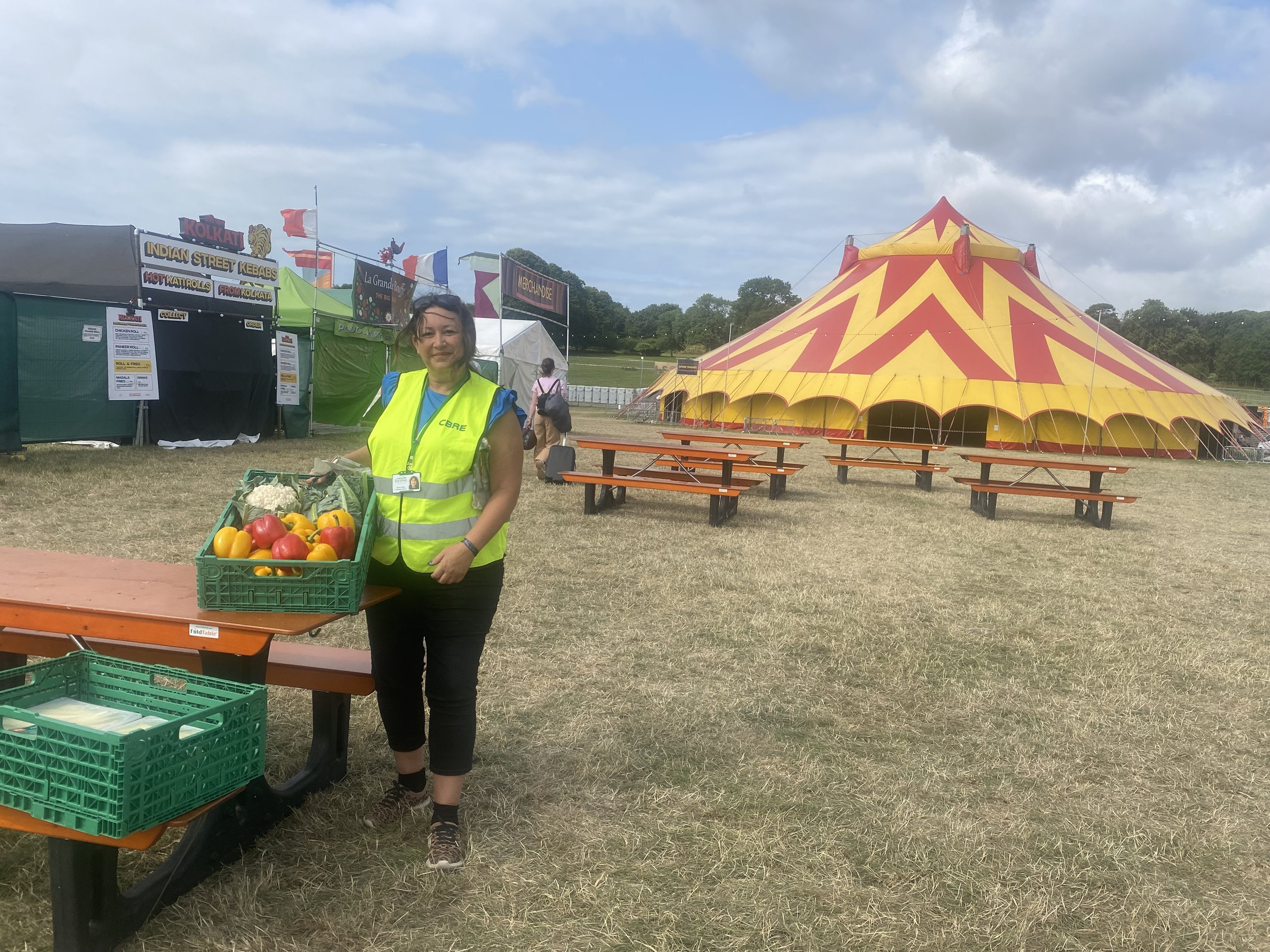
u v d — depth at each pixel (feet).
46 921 7.84
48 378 38.73
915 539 30.71
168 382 44.57
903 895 9.03
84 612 8.37
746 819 10.43
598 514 31.94
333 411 60.23
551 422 39.65
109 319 41.01
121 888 8.31
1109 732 13.82
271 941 7.77
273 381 53.31
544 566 22.98
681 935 8.18
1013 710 14.57
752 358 90.99
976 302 88.48
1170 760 12.85
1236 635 20.04
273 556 8.34
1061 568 27.09
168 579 9.68
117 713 8.14
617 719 13.28
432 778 11.02
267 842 9.30
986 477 37.81
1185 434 81.25
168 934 7.79
